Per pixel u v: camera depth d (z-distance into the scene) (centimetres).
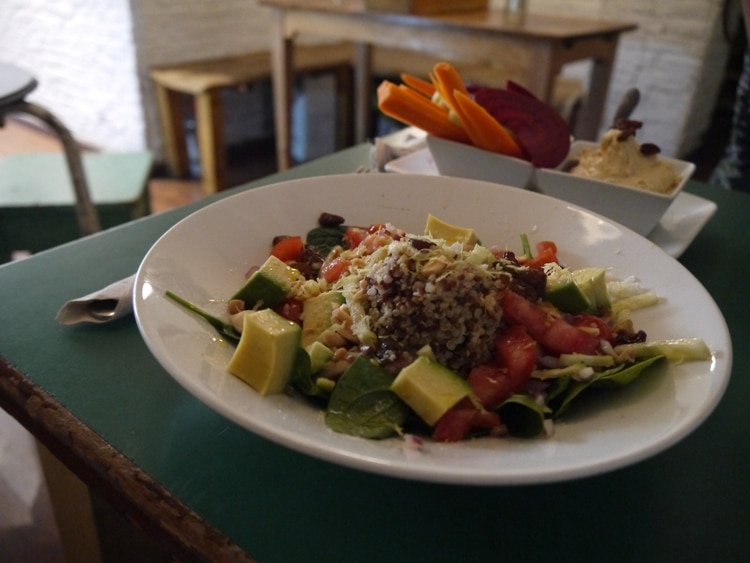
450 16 211
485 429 49
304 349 52
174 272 58
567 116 257
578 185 89
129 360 61
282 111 268
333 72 327
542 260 70
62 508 77
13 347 62
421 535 46
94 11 294
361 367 51
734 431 58
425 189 82
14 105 148
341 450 39
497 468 39
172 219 93
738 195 113
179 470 50
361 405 49
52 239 178
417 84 110
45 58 338
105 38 296
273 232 74
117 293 67
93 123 331
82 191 162
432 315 54
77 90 330
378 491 50
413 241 57
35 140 356
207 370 47
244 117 348
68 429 52
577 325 59
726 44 273
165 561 69
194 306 55
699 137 300
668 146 281
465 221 81
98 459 50
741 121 148
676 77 267
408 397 49
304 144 367
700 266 87
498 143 95
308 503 48
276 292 61
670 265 67
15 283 73
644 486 51
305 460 52
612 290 66
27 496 128
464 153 98
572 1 288
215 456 51
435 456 42
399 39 213
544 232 78
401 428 49
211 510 47
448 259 56
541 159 94
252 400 45
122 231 88
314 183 79
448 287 54
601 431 47
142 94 296
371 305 57
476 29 191
